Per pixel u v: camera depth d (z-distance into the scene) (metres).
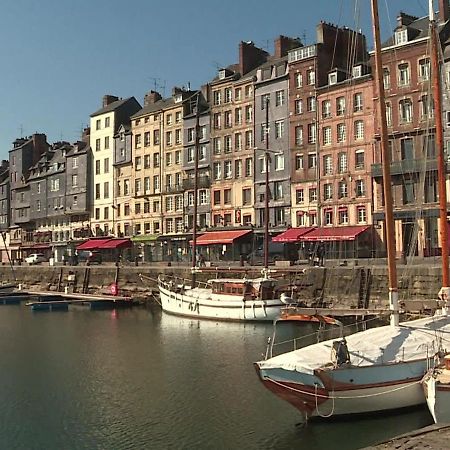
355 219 54.12
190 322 41.31
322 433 15.88
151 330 37.94
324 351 16.88
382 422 16.20
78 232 87.06
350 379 15.73
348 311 37.59
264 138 63.16
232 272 49.66
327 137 57.34
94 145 87.44
